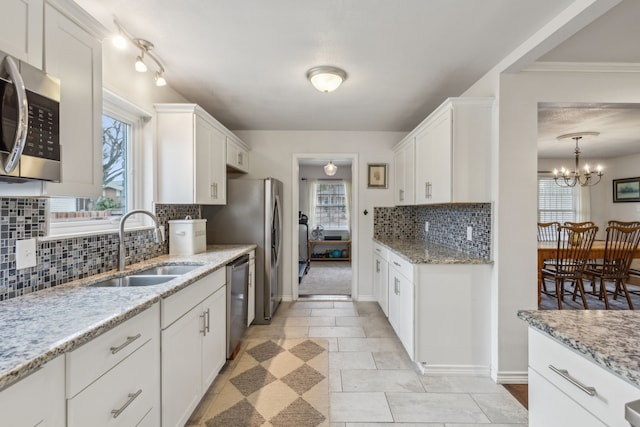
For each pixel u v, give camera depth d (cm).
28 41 103
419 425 172
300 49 200
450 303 223
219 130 294
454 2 152
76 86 124
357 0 152
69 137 120
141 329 123
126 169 224
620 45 187
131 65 210
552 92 212
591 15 149
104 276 170
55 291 137
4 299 124
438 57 208
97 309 112
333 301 402
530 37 182
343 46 196
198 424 173
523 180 212
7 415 71
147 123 236
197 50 201
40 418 80
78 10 122
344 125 378
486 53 201
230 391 204
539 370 100
